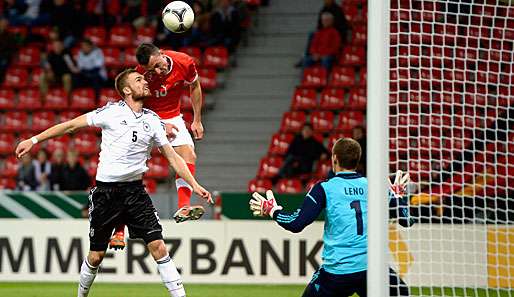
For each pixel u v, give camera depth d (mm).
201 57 51094
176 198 38312
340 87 48062
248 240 36969
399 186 20250
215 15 51531
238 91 50062
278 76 50344
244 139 47906
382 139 18312
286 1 53031
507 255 25297
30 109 50688
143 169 22562
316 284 20188
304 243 36750
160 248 22672
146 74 23359
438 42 32125
